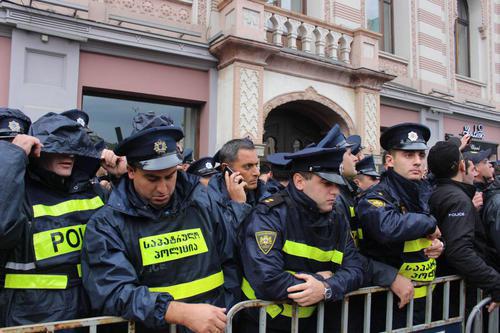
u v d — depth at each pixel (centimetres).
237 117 609
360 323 221
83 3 552
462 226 222
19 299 161
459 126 988
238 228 203
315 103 716
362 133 738
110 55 576
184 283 171
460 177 246
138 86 595
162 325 150
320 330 184
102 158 215
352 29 736
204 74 652
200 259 177
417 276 216
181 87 630
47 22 521
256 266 177
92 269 160
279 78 669
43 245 167
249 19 617
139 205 170
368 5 897
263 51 624
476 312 230
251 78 623
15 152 157
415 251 215
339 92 734
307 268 188
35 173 177
